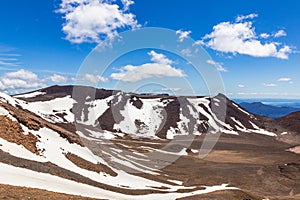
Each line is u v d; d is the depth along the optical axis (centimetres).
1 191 2200
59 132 5469
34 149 4288
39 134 4884
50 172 3553
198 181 6819
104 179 4319
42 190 2553
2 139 4081
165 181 5606
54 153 4544
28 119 5159
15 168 3181
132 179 4866
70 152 4881
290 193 6688
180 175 7112
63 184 3173
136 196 3753
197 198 4191
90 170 4531
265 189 6969
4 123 4462
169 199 3909
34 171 3328
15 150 3931
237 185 7106
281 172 8606
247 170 8812
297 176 8050
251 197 4975
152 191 4306
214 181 7156
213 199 4200
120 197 3394
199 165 8731
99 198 2903
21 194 2220
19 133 4500
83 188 3297
